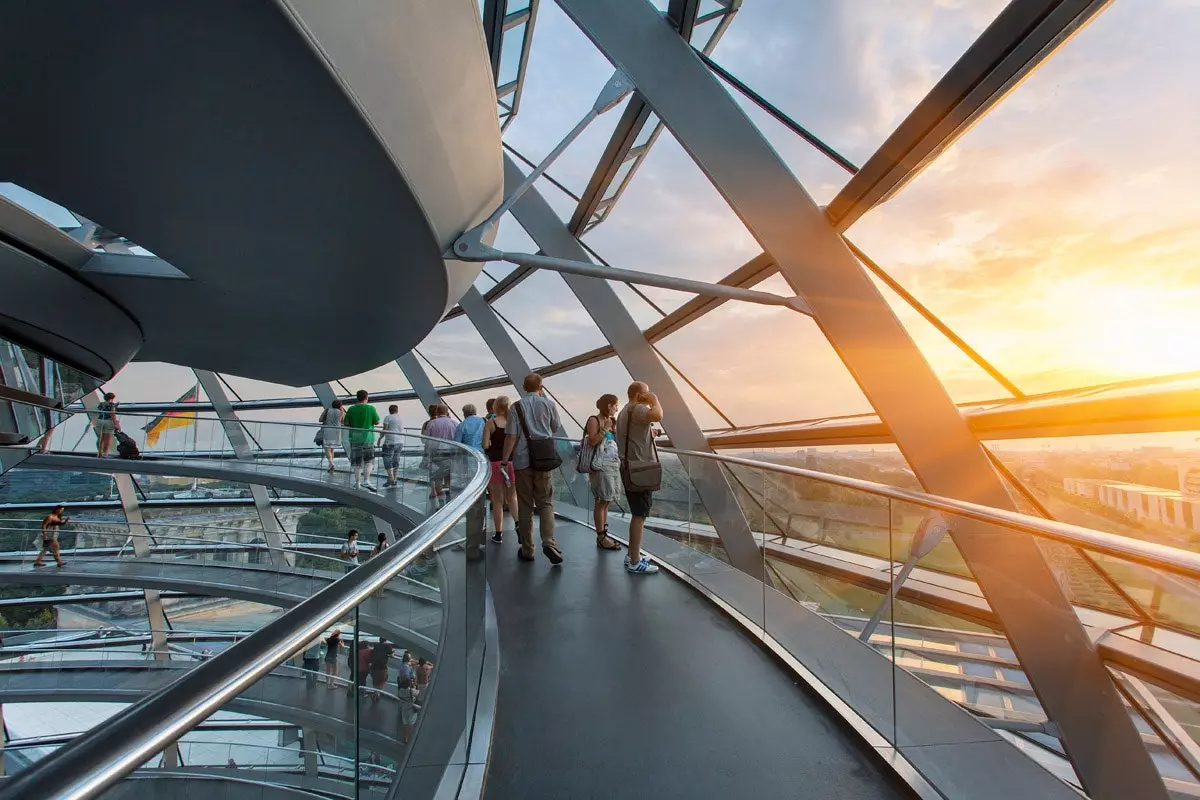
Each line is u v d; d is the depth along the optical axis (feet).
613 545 23.34
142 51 12.27
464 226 23.27
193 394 76.64
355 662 4.78
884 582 9.61
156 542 56.85
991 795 7.60
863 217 22.34
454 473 19.71
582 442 23.34
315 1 11.09
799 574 12.48
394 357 43.96
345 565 52.16
